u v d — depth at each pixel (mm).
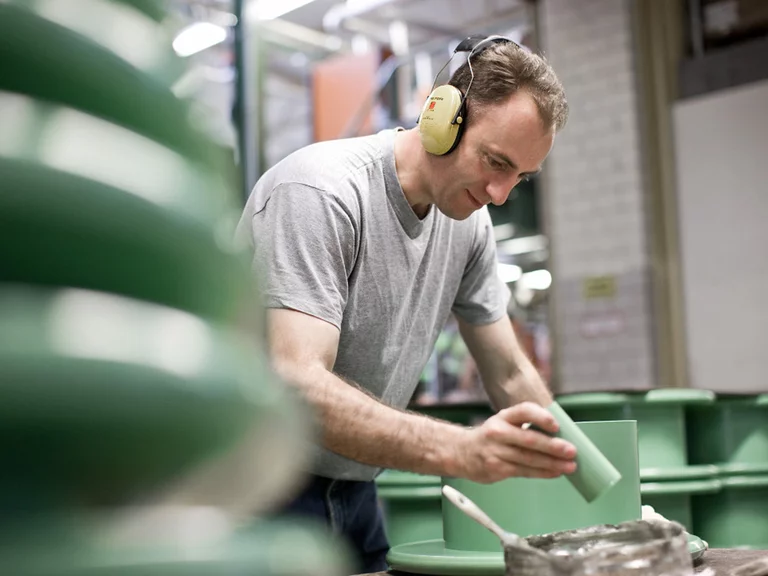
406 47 5754
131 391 389
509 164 1416
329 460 1539
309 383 1207
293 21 5684
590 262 4824
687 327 4512
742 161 4344
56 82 424
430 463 1096
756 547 1772
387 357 1594
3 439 372
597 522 1128
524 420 1010
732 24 4523
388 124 5223
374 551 1670
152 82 456
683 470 1632
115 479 403
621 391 1662
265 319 550
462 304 1778
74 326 386
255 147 3943
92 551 389
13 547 378
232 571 414
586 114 4867
